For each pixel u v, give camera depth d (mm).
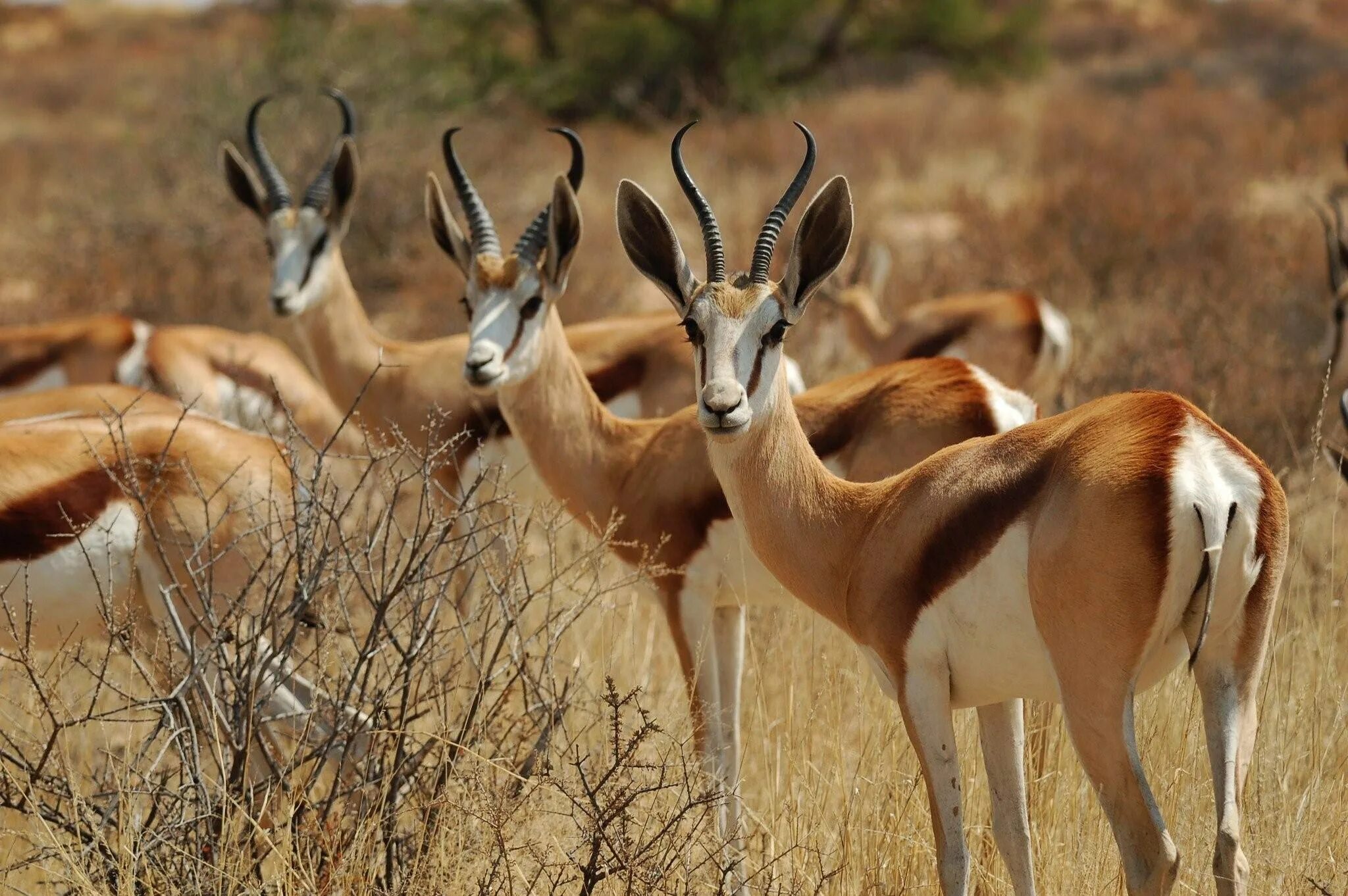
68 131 79812
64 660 13266
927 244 41375
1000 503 10172
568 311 32000
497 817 11258
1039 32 88312
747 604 15055
